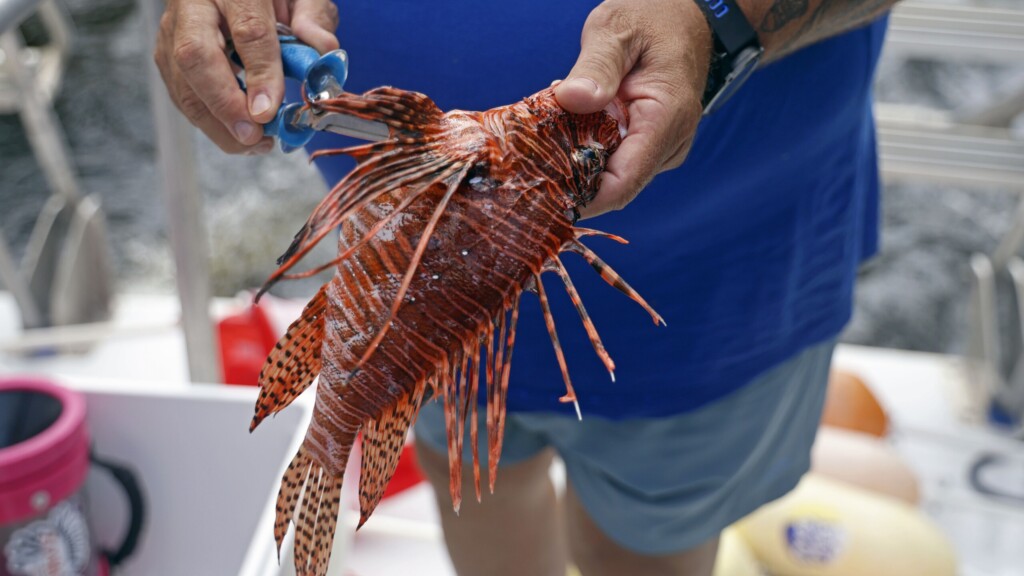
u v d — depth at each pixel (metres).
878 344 3.66
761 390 1.40
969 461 2.32
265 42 1.00
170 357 2.52
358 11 1.20
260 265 3.71
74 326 2.53
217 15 1.02
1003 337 2.44
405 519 2.02
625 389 1.35
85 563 1.32
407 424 0.85
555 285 1.27
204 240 1.59
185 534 1.40
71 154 4.11
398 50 1.20
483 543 1.52
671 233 1.25
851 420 2.27
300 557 0.87
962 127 2.24
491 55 1.18
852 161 1.34
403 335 0.84
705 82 1.03
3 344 2.43
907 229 4.05
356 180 0.81
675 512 1.43
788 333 1.39
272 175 4.02
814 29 1.11
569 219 0.86
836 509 1.93
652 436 1.38
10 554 1.25
